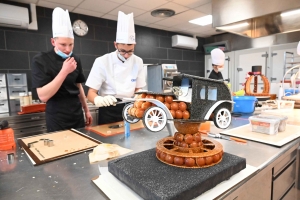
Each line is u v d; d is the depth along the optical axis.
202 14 2.94
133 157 0.60
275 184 0.72
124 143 0.86
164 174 0.48
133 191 0.48
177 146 0.58
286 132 0.97
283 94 1.67
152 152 0.64
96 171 0.60
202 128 1.01
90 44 2.94
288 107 1.28
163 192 0.40
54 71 1.27
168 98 0.56
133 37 1.23
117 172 0.53
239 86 4.00
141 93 0.61
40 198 0.47
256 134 0.94
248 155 0.71
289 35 3.26
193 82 0.55
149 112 0.51
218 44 4.13
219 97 0.57
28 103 2.17
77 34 2.79
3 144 0.81
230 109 0.58
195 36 4.25
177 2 2.50
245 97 1.44
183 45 3.93
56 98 1.30
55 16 1.18
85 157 0.71
